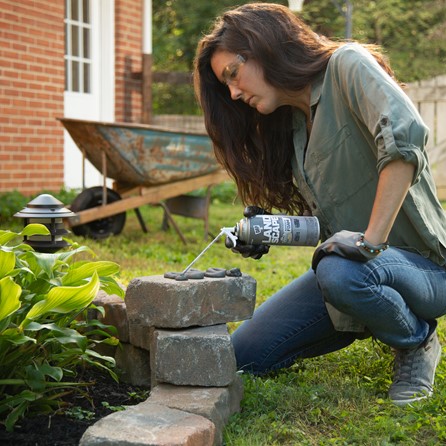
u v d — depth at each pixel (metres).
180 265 5.62
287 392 2.79
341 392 2.84
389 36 19.55
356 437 2.45
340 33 18.34
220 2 20.22
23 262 2.60
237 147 2.97
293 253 6.55
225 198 10.90
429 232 2.69
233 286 2.73
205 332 2.63
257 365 3.16
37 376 2.48
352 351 3.37
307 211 3.11
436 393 2.79
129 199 6.57
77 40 9.52
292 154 2.99
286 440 2.47
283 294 3.20
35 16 8.52
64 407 2.65
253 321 3.19
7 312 2.30
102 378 3.03
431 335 2.90
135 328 2.91
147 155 6.47
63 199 8.24
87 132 6.26
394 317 2.69
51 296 2.39
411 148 2.44
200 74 2.87
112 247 6.31
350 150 2.71
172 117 12.66
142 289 2.69
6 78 8.17
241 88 2.71
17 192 8.00
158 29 21.50
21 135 8.41
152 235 7.24
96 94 9.85
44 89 8.71
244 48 2.65
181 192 6.87
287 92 2.74
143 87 10.38
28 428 2.45
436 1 19.14
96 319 3.10
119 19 10.09
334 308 2.94
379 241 2.56
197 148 6.74
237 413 2.64
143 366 2.95
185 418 2.26
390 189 2.49
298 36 2.68
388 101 2.47
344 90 2.62
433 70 18.77
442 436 2.44
